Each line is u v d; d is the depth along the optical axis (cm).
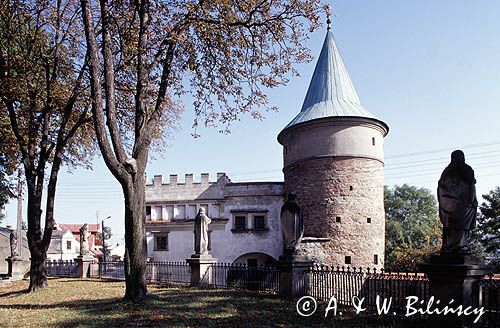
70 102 1784
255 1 1377
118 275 2448
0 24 1741
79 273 2561
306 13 1395
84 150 2273
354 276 1227
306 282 1339
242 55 1510
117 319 980
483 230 3978
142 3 1317
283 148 3447
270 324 930
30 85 1731
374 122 3045
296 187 3139
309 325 922
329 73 3256
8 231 4378
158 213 3862
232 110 1614
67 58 1825
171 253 3716
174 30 1334
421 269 881
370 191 2969
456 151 868
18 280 2573
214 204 3753
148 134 1295
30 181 1798
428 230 5844
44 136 1803
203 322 946
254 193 3688
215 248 3662
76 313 1070
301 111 3303
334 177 2953
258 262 3634
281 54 1516
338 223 2892
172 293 1438
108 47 1211
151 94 1491
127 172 1205
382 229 3020
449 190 859
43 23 1702
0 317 1040
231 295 1378
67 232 6122
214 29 1366
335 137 2992
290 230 1360
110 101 1192
